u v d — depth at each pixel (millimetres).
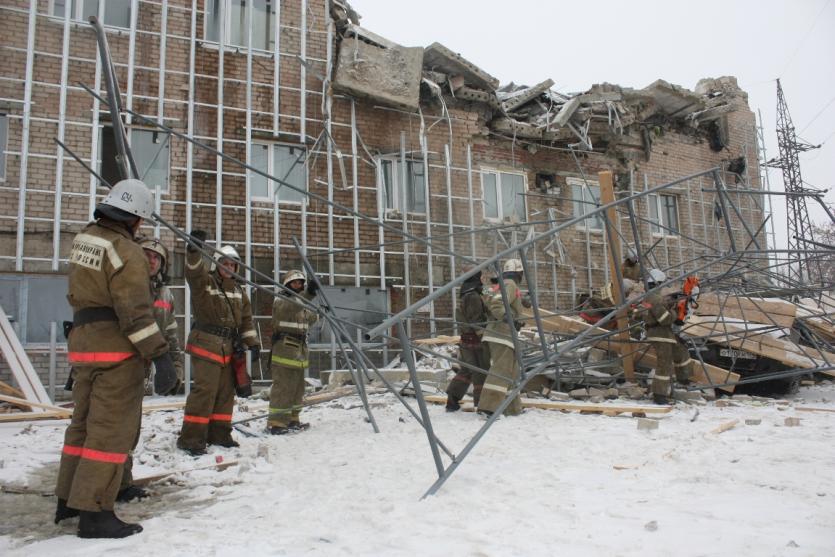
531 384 9008
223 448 5410
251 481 4230
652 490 3582
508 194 14766
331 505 3434
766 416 6641
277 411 6117
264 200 12062
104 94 11055
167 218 11125
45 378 10086
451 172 13891
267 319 11625
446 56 13328
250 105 12000
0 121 10586
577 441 5137
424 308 12977
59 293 10492
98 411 3164
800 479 3713
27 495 4047
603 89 15273
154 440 5680
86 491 3041
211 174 11625
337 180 12602
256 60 12312
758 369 9359
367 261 12680
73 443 3334
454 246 13547
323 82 12664
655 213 16766
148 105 11367
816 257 8656
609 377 9141
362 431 6078
